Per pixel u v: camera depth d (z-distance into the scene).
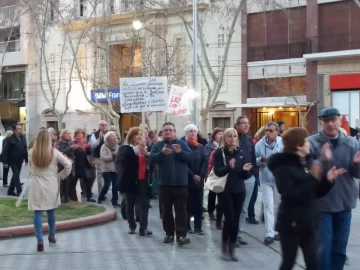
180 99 17.22
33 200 9.03
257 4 32.34
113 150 14.61
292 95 32.00
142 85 11.57
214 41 35.62
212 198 11.95
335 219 6.42
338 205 6.26
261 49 34.69
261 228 11.15
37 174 9.07
